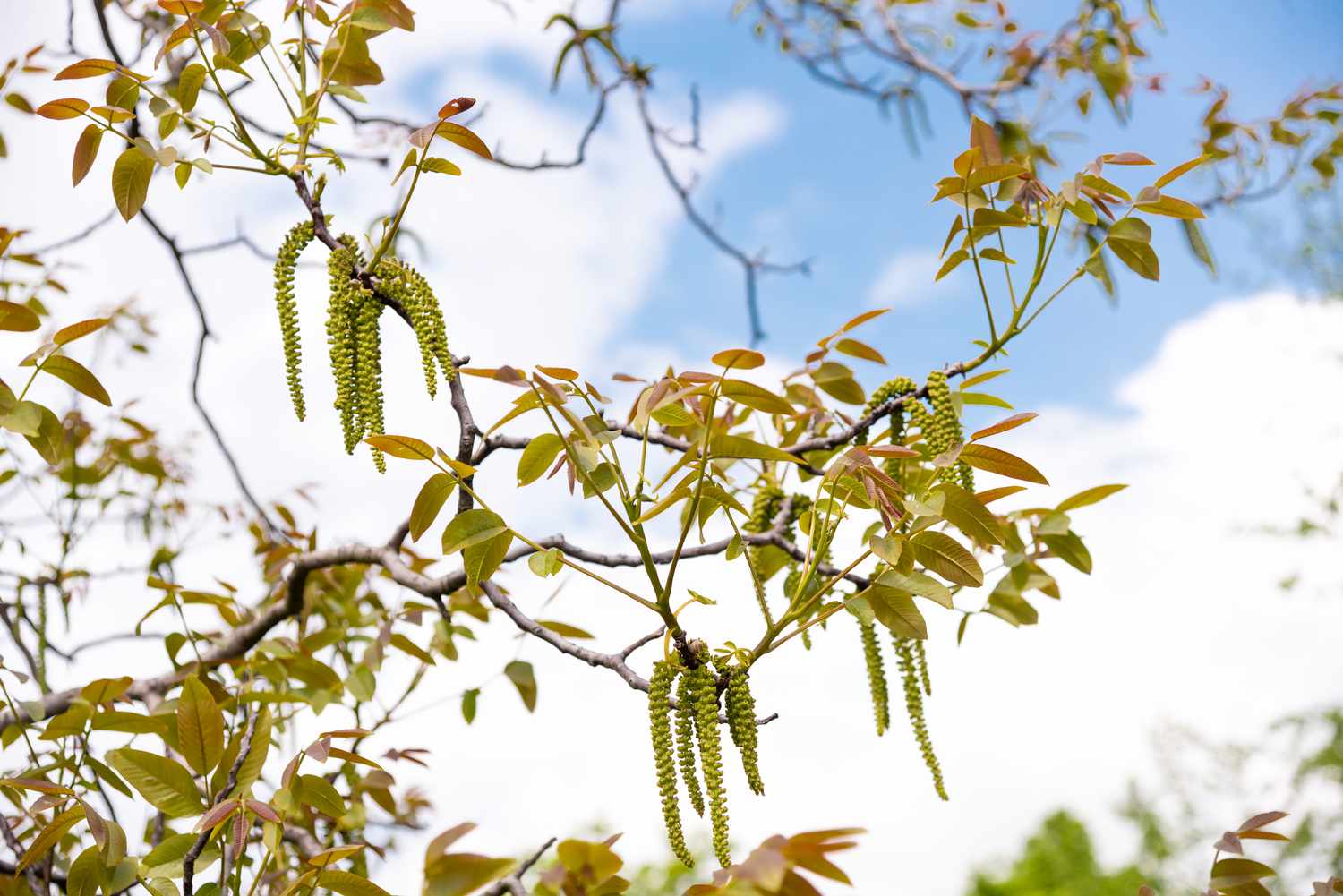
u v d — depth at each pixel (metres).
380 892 1.28
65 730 1.45
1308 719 4.97
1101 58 2.64
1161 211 1.55
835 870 1.10
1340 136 2.55
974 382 1.58
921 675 1.55
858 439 1.63
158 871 1.32
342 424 1.43
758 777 1.33
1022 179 1.61
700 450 1.35
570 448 1.33
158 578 1.70
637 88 2.23
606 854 1.09
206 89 1.76
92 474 1.97
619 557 1.50
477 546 1.36
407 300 1.43
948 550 1.36
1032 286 1.58
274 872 1.59
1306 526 4.62
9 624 1.81
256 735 1.36
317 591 1.88
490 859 1.09
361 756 1.35
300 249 1.47
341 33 1.55
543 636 1.41
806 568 1.37
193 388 1.95
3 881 1.53
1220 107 2.59
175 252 1.92
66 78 1.47
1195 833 5.19
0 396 1.37
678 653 1.33
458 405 1.46
